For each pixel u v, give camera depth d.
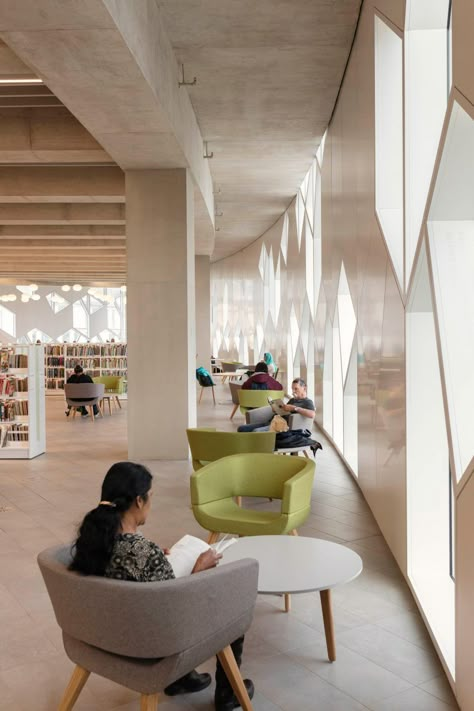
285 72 8.09
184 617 2.38
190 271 9.23
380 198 5.47
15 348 9.68
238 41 7.24
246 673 3.19
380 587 4.28
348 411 8.77
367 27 6.10
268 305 19.83
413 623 3.74
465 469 2.76
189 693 3.06
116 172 10.10
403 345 4.29
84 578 2.41
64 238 16.47
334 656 3.31
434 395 4.19
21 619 3.87
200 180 10.36
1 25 4.79
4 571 4.68
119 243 16.41
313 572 3.16
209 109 9.33
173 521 5.86
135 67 5.57
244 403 11.20
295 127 10.20
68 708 2.67
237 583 2.57
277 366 18.00
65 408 16.62
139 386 9.00
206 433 5.83
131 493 2.53
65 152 8.32
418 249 3.65
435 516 4.19
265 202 15.73
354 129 7.14
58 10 4.54
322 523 5.77
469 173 3.07
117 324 30.06
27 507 6.52
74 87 6.05
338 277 8.88
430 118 4.24
